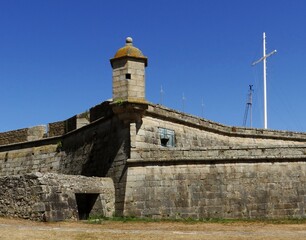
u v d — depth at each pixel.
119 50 28.41
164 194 26.88
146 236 18.50
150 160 27.39
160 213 26.55
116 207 27.69
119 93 27.94
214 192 26.88
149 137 28.94
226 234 19.42
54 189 24.30
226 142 36.75
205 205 26.67
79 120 35.12
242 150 27.61
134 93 27.83
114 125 29.83
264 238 18.12
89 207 27.19
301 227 22.61
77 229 20.72
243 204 26.77
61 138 37.31
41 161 38.34
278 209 26.88
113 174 28.52
